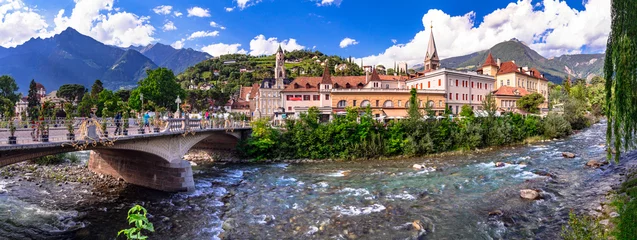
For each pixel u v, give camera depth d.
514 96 92.06
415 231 17.50
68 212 21.56
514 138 55.31
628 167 29.66
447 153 46.62
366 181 29.88
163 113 62.31
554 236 16.27
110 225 19.42
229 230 18.41
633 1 15.12
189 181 27.61
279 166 40.66
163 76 86.25
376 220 19.30
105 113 35.00
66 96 123.44
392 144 45.66
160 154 27.34
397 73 182.62
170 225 19.36
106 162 32.47
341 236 17.11
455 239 16.45
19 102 100.75
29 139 19.55
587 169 31.52
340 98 74.62
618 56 15.81
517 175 30.22
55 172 33.47
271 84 116.75
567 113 73.88
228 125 43.72
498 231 17.27
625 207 17.83
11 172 33.66
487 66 109.31
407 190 25.94
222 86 191.62
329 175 33.59
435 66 108.31
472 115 57.75
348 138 46.19
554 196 22.94
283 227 18.67
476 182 27.97
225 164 42.88
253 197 25.33
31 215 20.81
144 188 28.22
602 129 73.12
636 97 15.48
